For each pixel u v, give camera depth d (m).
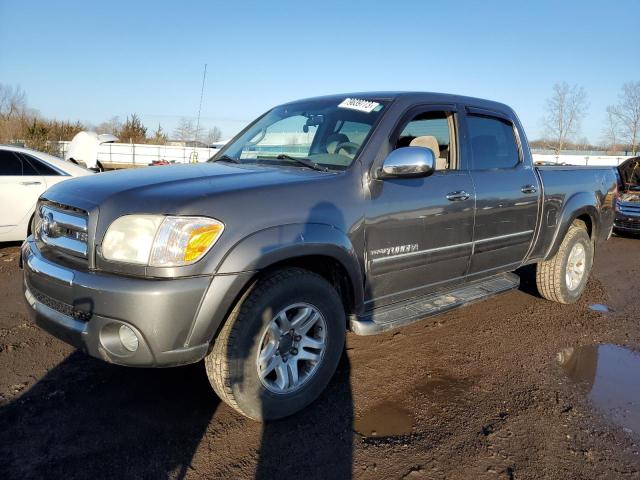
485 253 4.12
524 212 4.42
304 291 2.82
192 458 2.53
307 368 3.01
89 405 2.97
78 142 10.01
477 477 2.49
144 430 2.74
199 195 2.55
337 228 2.95
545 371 3.75
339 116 3.68
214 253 2.47
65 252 2.71
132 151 38.72
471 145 4.06
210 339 2.53
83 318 2.53
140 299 2.35
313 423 2.90
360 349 4.01
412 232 3.43
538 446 2.77
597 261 8.07
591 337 4.50
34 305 2.78
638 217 10.10
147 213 2.46
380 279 3.32
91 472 2.39
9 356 3.57
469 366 3.78
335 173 3.15
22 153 6.70
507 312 5.11
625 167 10.73
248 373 2.65
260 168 3.35
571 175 5.08
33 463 2.43
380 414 3.04
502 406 3.20
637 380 3.66
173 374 3.41
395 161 3.11
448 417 3.04
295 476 2.43
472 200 3.85
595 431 2.95
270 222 2.67
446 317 4.88
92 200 2.63
